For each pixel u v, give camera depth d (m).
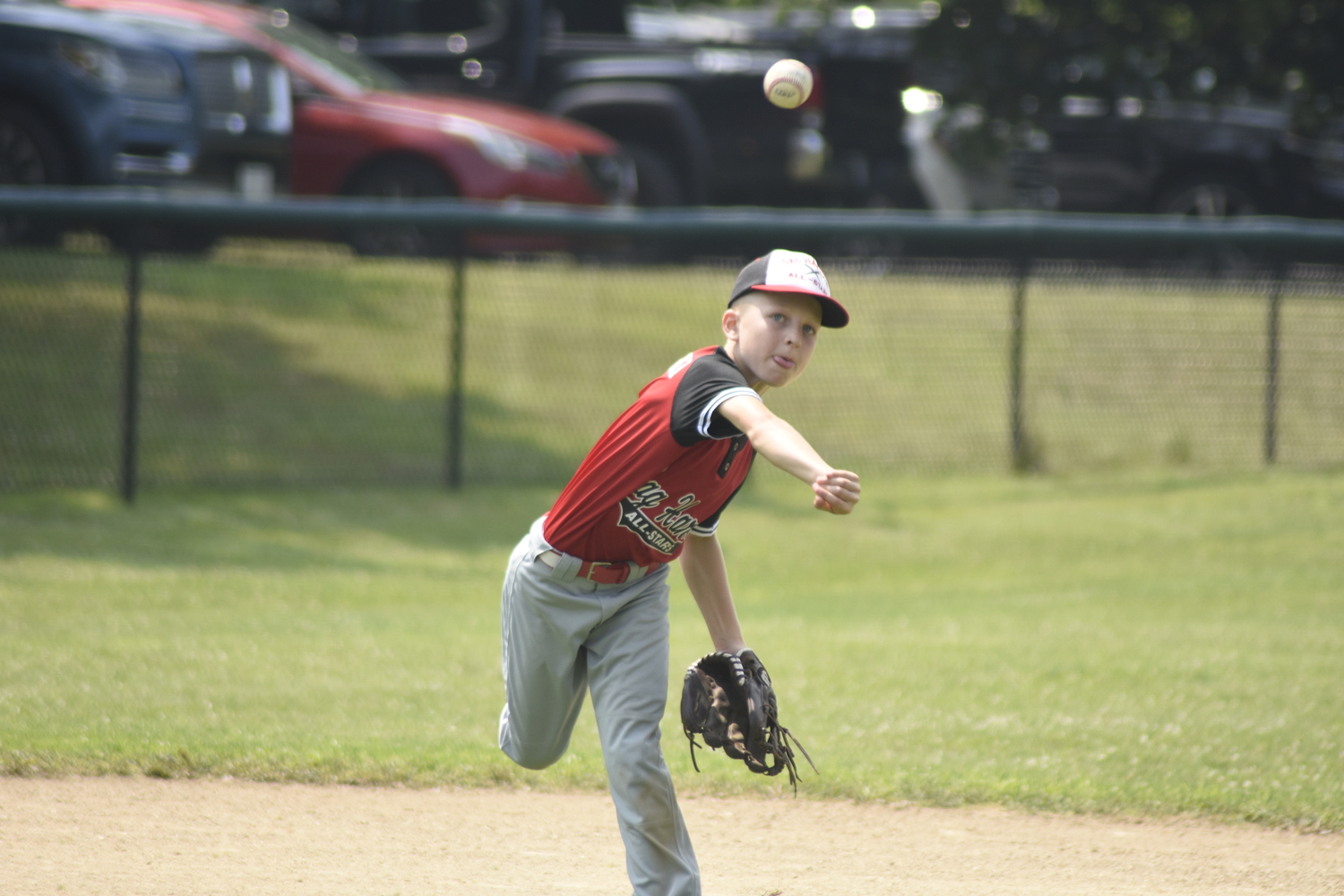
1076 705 19.70
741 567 30.23
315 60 44.53
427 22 52.34
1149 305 41.09
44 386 36.44
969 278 39.56
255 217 34.12
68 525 30.94
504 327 41.69
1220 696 20.16
